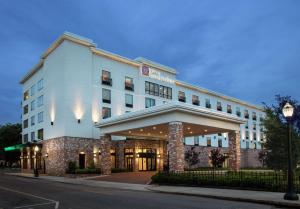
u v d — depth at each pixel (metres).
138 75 51.25
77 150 42.03
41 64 51.12
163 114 29.31
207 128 33.41
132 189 22.50
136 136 43.66
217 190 19.19
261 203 13.97
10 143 71.62
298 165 23.33
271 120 23.19
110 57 47.69
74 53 43.66
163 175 25.28
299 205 12.60
